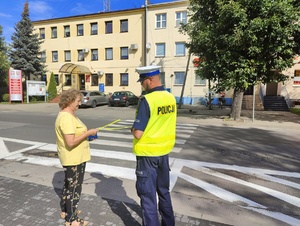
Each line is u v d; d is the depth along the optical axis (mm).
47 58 28953
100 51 26359
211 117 13172
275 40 9680
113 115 13977
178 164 5047
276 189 3848
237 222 2834
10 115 13445
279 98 19656
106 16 25688
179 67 23234
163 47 23641
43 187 3703
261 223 2836
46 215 2873
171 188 3834
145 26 24188
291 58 10656
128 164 4957
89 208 3047
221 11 10070
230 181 4156
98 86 26719
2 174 4324
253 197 3545
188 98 23125
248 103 19438
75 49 27516
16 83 22000
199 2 12266
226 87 10906
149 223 2293
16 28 23922
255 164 5129
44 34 28922
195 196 3549
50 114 14031
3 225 2646
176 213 2988
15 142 6902
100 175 4305
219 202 3363
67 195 2656
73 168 2637
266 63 10406
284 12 9336
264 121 11836
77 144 2590
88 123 10602
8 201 3225
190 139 7570
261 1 9461
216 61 11172
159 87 2371
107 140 7219
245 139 7711
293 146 6820
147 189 2311
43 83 23828
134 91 25141
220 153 5969
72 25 27422
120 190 3635
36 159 5297
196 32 12508
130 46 24906
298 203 3387
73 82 27922
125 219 2801
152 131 2270
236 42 9906
